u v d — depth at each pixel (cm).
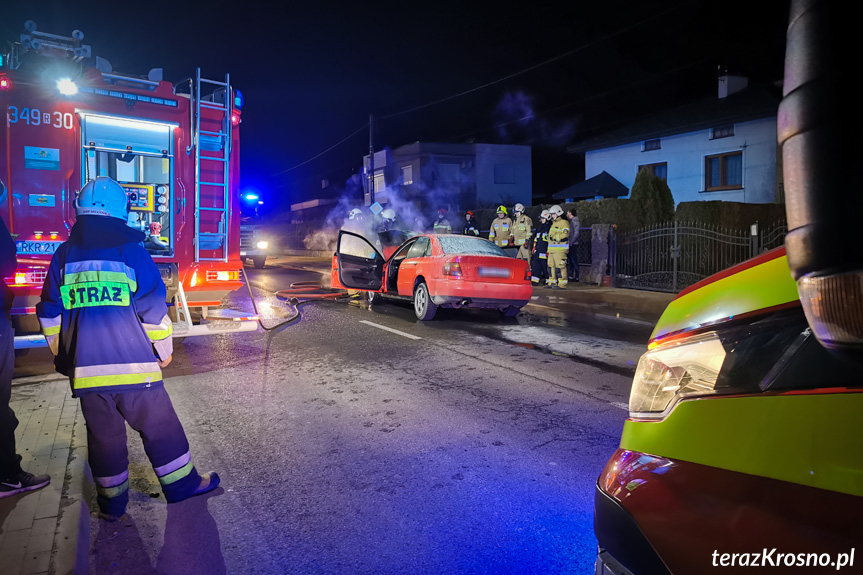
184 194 705
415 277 984
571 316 1032
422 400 541
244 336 852
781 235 1319
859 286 93
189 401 546
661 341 170
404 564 286
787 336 137
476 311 1098
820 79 95
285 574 280
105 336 310
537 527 317
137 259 319
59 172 643
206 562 290
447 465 398
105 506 326
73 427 446
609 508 167
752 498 133
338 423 483
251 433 462
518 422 480
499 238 1672
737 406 142
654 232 1440
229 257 739
